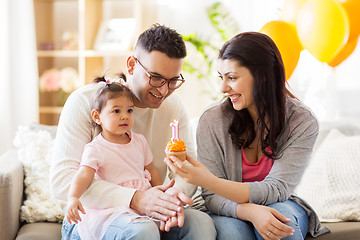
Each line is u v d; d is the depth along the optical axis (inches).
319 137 96.0
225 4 133.8
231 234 62.4
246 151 71.4
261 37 66.3
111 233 57.7
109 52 131.5
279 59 67.1
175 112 74.1
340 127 98.3
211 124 71.6
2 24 126.0
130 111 66.6
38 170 81.2
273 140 67.6
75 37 142.7
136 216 58.6
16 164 79.5
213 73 135.5
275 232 60.7
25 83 131.8
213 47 124.3
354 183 81.2
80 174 62.1
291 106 70.5
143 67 64.6
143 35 65.9
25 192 80.8
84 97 69.2
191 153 74.4
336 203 79.7
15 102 131.9
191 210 63.9
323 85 123.2
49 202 78.8
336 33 89.1
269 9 126.9
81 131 67.6
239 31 133.0
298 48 94.0
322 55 91.8
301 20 91.7
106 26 140.0
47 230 72.8
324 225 73.3
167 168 76.4
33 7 135.0
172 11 136.3
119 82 72.4
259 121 68.5
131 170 66.1
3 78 126.6
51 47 141.4
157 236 57.0
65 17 144.6
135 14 131.5
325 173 85.6
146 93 65.7
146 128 72.3
